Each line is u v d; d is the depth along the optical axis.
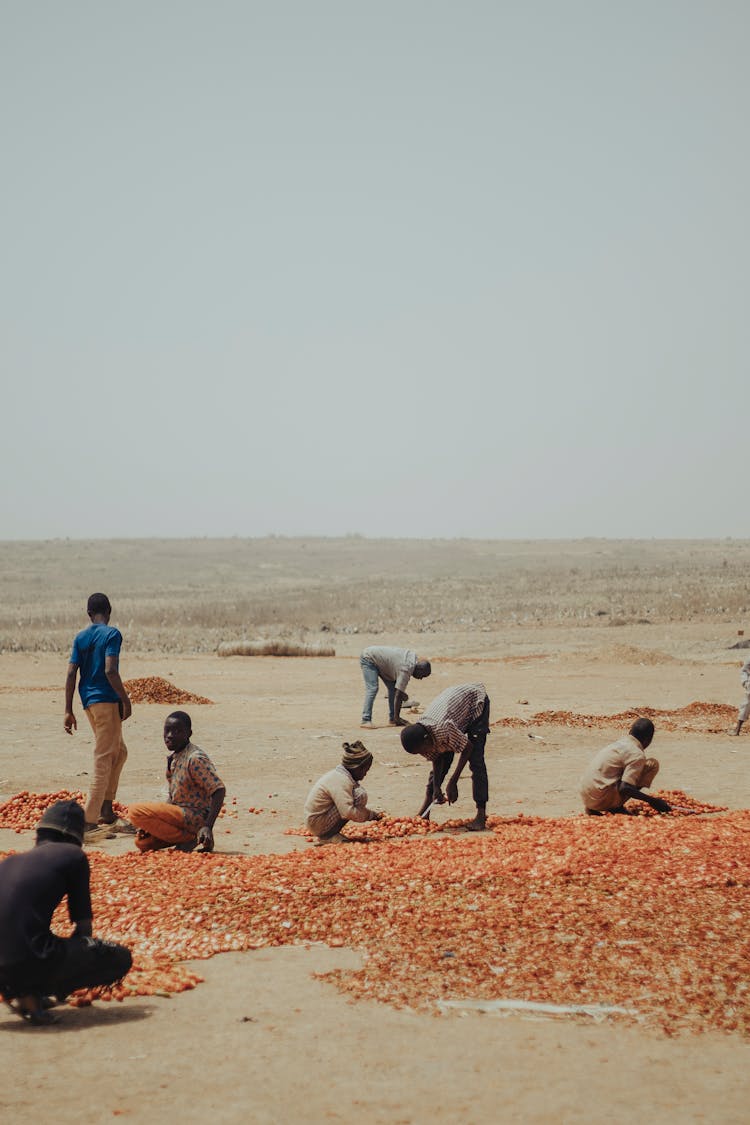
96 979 5.91
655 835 9.05
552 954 6.45
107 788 11.06
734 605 52.84
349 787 10.30
